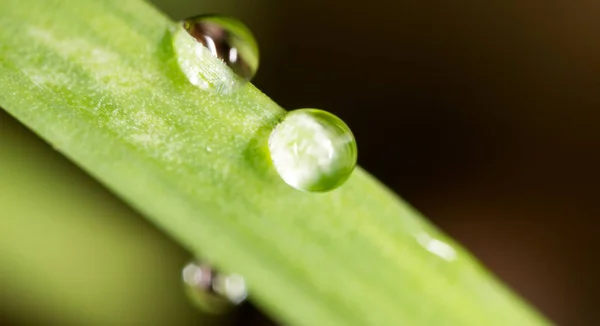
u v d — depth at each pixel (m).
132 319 0.05
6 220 0.05
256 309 0.06
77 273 0.05
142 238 0.06
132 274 0.06
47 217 0.05
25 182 0.05
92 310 0.05
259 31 0.06
